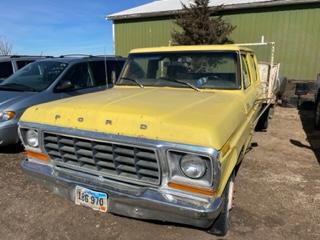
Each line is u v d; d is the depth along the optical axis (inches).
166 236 123.9
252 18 543.8
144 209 99.5
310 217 138.3
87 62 265.9
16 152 219.6
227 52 153.9
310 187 169.5
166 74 163.0
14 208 144.6
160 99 125.2
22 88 233.5
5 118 202.2
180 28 601.0
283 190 165.3
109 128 100.2
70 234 125.3
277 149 240.5
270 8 524.4
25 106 210.2
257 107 183.0
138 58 172.6
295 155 225.9
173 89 155.3
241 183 173.8
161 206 95.1
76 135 105.0
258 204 149.6
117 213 105.1
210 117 100.6
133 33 664.4
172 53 163.2
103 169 107.2
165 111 103.3
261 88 216.7
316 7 490.0
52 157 117.7
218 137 90.9
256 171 192.2
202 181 91.2
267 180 178.5
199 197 92.7
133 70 172.6
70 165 113.3
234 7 543.8
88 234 125.3
